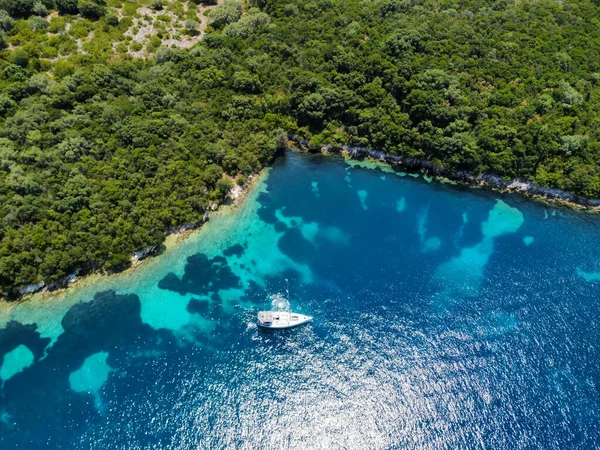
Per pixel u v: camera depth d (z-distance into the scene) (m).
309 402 86.62
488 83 140.88
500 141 128.25
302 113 138.00
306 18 163.00
